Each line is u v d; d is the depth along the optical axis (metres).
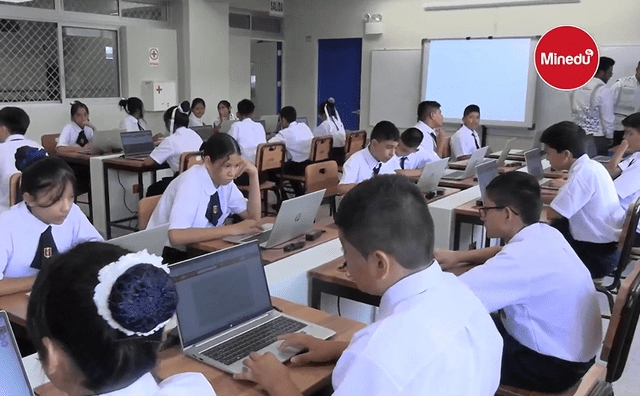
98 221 4.99
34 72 6.74
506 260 1.61
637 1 6.69
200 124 7.36
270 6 9.06
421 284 1.04
